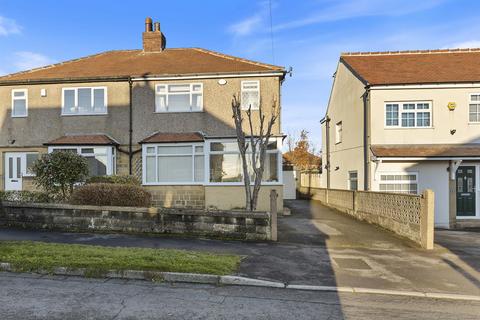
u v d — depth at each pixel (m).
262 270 7.05
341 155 22.03
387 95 16.95
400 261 8.20
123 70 18.22
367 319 4.91
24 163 17.66
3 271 6.71
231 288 6.14
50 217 11.02
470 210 16.84
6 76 18.55
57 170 12.52
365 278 6.82
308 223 13.52
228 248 8.85
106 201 11.25
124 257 7.23
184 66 18.38
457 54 20.69
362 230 12.18
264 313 5.02
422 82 16.73
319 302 5.54
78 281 6.26
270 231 9.97
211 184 15.52
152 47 20.95
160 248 8.52
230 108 17.05
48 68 19.48
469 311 5.30
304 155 36.94
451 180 16.53
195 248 8.73
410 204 10.66
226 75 16.98
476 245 10.46
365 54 21.45
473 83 16.62
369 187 17.06
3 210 11.50
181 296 5.64
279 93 17.02
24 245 8.21
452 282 6.71
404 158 15.92
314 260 8.02
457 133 16.75
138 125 17.31
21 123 17.66
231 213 10.05
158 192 16.23
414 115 17.02
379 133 16.91
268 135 12.48
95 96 17.56
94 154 16.47
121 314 4.85
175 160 16.41
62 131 17.48
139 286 6.07
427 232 9.57
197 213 10.22
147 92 17.39
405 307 5.42
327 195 21.44
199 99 17.27
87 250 7.79
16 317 4.68
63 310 4.95
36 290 5.75
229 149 15.69
